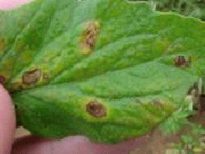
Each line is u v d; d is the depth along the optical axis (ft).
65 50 0.32
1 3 0.45
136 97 0.31
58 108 0.32
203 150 1.10
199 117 1.17
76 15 0.32
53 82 0.32
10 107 0.33
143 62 0.31
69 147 0.44
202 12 1.09
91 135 0.31
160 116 0.30
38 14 0.32
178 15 0.30
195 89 1.13
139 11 0.30
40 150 0.44
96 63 0.31
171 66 0.30
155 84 0.30
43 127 0.33
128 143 0.42
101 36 0.31
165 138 1.10
